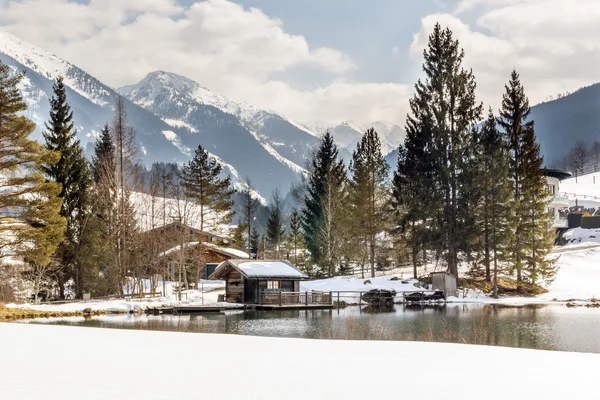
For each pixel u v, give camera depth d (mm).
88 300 51812
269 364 12836
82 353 14492
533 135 64438
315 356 14664
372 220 67000
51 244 41625
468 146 64375
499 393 9602
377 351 16156
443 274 58656
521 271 65375
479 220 61656
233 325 36406
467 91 65688
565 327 34125
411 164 66625
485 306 51219
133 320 38906
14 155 41688
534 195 63188
